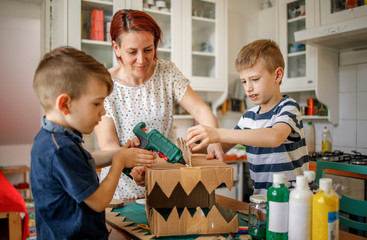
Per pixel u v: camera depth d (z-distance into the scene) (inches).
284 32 107.4
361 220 66.4
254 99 44.7
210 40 114.1
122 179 49.4
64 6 87.9
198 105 50.9
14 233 74.3
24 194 159.2
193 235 32.6
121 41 40.8
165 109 50.5
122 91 48.6
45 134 26.7
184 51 107.0
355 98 101.0
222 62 114.3
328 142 106.3
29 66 150.4
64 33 88.3
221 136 34.2
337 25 80.1
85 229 26.0
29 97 163.0
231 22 128.4
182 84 51.3
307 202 26.2
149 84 49.1
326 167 55.9
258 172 46.8
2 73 148.2
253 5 134.6
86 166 26.2
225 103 125.9
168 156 33.0
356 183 76.2
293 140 40.6
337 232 26.0
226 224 32.3
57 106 26.4
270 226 27.6
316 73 98.3
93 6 93.6
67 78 26.1
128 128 48.6
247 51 43.3
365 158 90.0
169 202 38.5
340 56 104.5
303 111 109.3
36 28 135.9
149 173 30.6
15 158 178.5
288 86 107.4
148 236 32.0
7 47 139.4
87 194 25.0
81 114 27.3
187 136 34.5
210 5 112.6
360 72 99.4
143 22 39.9
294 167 44.9
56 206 25.7
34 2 97.4
